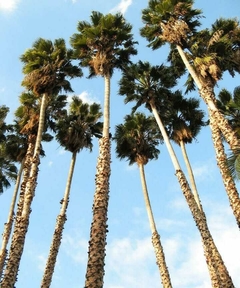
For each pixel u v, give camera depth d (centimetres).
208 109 1652
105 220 1227
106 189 1312
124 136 2275
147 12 2098
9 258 1431
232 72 1956
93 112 2344
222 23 2011
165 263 1836
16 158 2373
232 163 1020
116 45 1867
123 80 2172
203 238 1547
